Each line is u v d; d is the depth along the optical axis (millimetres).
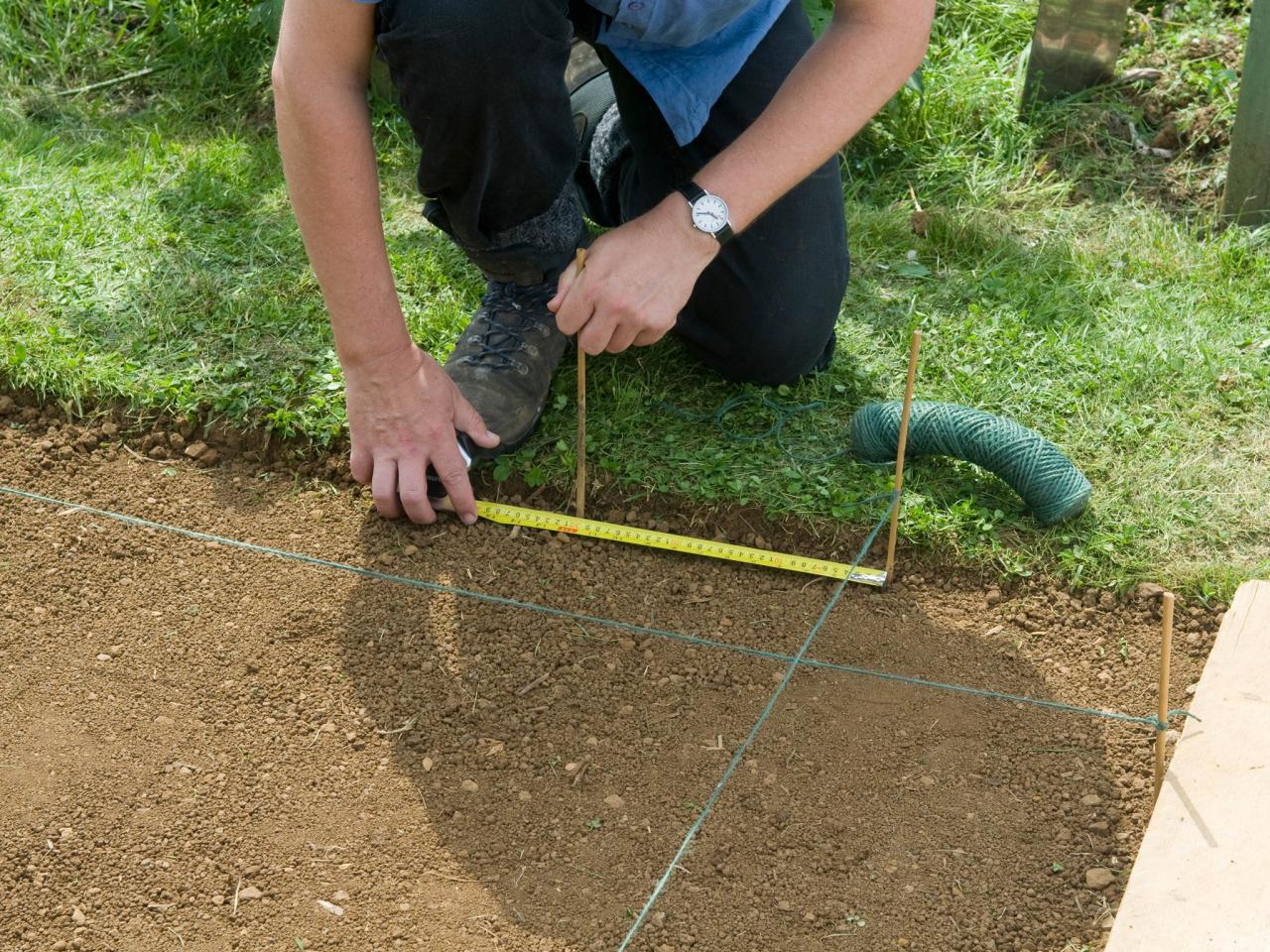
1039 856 1908
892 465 2518
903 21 1932
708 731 2090
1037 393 2703
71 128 3750
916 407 2441
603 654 2215
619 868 1879
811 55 1982
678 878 1863
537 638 2236
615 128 2791
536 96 2094
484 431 2396
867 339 2889
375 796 1973
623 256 1995
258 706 2109
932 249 3232
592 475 2514
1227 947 1576
